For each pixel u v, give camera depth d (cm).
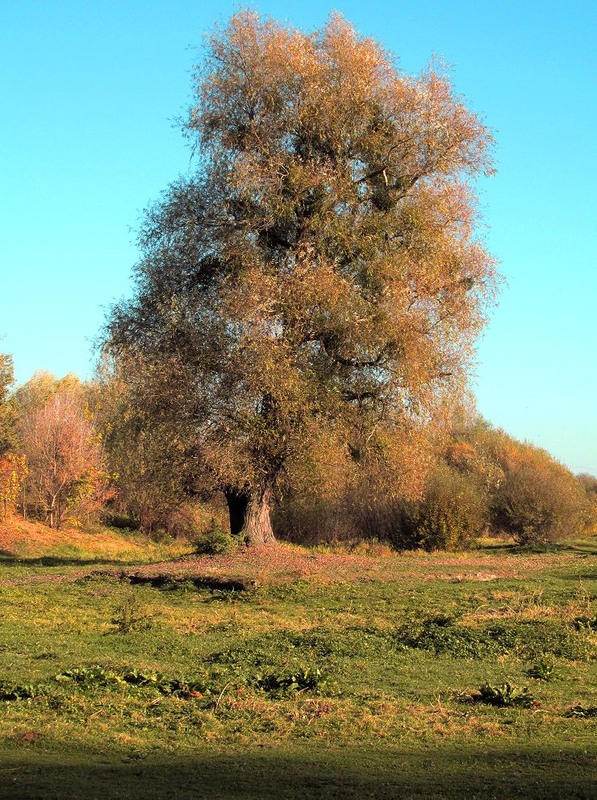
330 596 1850
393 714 912
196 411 2266
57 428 4172
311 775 675
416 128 2373
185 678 1077
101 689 1026
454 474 3719
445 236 2412
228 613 1684
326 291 2161
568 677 1127
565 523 3784
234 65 2334
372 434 2384
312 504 3591
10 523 3716
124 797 601
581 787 623
